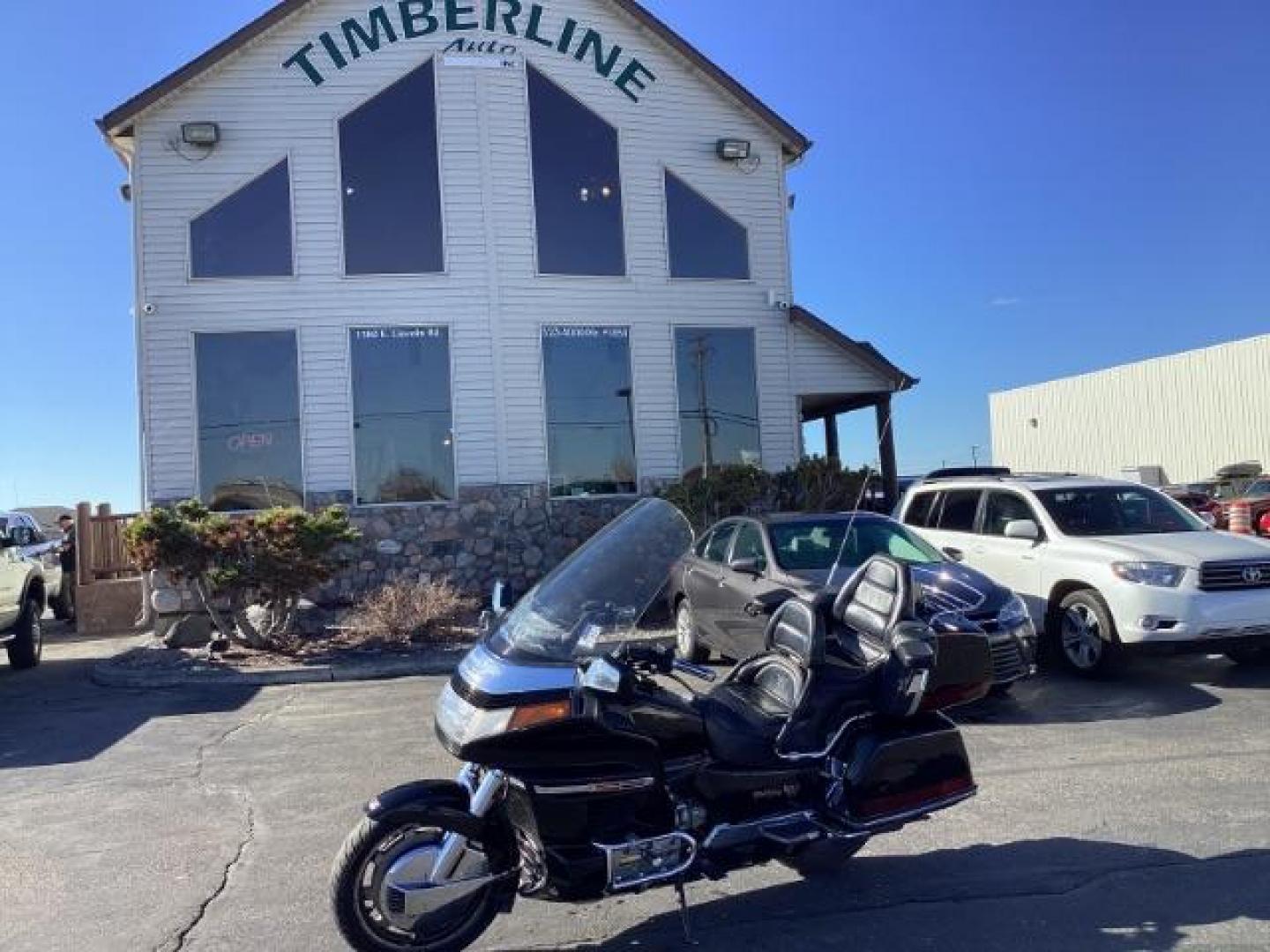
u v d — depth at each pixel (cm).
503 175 1582
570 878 411
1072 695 871
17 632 1250
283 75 1537
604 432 1608
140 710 957
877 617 488
